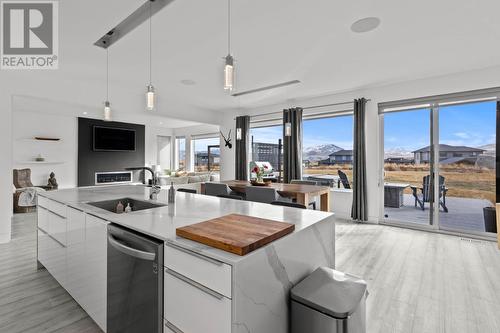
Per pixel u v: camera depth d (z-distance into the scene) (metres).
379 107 4.60
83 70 3.82
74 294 1.93
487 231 3.76
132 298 1.37
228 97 5.47
